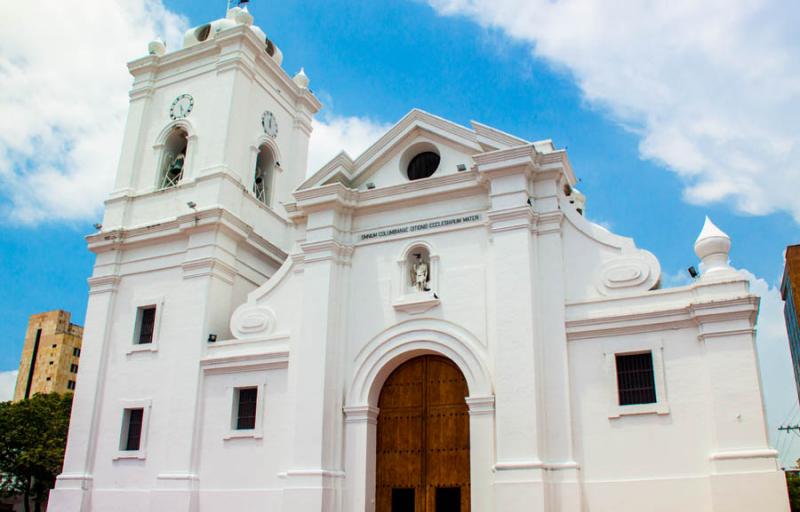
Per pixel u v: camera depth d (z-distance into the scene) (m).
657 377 17.45
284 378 21.75
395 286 21.02
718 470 16.11
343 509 19.55
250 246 25.66
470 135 21.19
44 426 44.41
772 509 15.44
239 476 21.31
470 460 18.56
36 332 81.31
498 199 19.94
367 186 22.59
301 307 21.53
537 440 17.53
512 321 18.73
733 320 17.00
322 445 19.72
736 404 16.42
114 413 23.97
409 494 19.53
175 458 22.11
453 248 20.64
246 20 28.16
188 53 27.97
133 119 28.25
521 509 17.02
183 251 24.88
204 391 22.72
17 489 44.69
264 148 28.39
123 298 25.52
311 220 22.39
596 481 17.23
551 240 19.59
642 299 18.31
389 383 20.83
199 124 26.81
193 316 23.56
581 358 18.36
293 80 30.41
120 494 22.77
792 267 56.34
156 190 26.55
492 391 18.75
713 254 18.31
